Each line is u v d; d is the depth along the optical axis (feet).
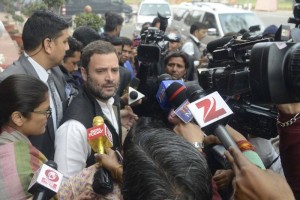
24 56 8.95
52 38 8.80
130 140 3.74
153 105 8.77
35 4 25.85
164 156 3.25
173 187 3.12
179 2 90.74
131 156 3.34
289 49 4.62
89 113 7.68
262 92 4.67
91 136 6.41
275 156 7.73
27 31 8.80
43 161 6.55
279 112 5.47
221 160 5.81
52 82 9.14
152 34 13.50
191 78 17.24
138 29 51.24
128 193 3.29
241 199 3.78
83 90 8.04
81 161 7.39
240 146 5.25
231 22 37.50
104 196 5.88
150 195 3.11
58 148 7.39
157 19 24.91
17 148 6.28
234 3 89.04
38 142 8.16
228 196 5.25
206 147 6.01
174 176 3.16
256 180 3.73
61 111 8.96
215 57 6.70
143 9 52.49
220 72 6.09
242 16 38.42
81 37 14.23
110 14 19.76
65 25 8.94
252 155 5.14
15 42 23.77
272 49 4.59
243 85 5.64
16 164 6.08
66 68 11.89
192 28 27.66
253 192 3.71
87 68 7.91
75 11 44.68
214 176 5.45
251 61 4.75
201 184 3.19
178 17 44.01
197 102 4.83
